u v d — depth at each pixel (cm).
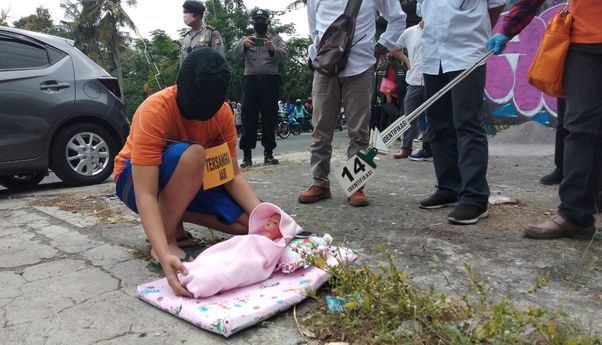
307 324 178
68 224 327
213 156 240
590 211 256
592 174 251
